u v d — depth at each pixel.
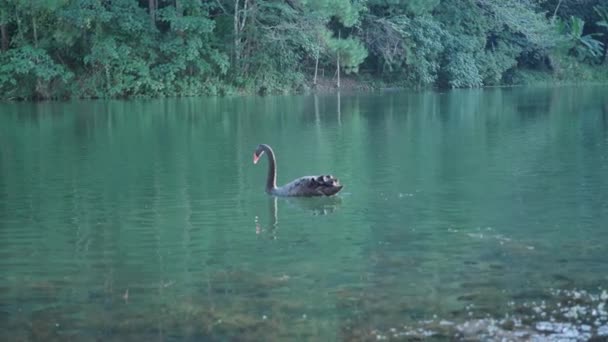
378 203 10.95
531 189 11.88
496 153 16.12
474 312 6.45
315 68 43.16
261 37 39.97
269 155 11.84
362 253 8.29
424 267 7.73
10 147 17.69
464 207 10.59
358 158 15.53
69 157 15.95
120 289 7.23
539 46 52.00
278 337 6.04
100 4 36.09
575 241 8.66
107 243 8.89
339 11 39.09
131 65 37.06
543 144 17.62
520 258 7.99
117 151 16.89
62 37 35.72
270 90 40.53
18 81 35.59
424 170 13.88
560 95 38.41
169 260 8.17
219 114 27.09
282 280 7.41
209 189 12.20
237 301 6.84
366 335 6.02
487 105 31.20
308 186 11.45
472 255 8.13
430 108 29.75
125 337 6.11
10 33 37.28
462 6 48.69
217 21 40.94
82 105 32.25
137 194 11.82
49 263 8.12
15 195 11.80
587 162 14.62
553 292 6.89
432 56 46.31
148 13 39.38
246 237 9.09
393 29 43.84
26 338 6.13
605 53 57.31
